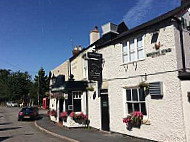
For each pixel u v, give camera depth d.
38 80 50.94
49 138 11.77
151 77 9.87
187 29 9.62
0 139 11.61
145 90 10.09
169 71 9.04
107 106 12.85
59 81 19.20
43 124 17.86
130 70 11.14
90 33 17.70
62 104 17.69
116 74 12.14
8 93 60.88
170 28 9.16
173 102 8.79
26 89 60.16
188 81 8.39
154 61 9.77
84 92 15.17
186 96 8.42
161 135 9.16
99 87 13.66
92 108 14.35
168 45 9.18
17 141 10.98
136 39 10.95
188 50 9.45
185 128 8.32
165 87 9.15
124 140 10.20
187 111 8.36
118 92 11.91
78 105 15.30
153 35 9.88
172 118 8.77
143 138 10.08
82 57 16.19
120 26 16.38
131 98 11.09
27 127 17.08
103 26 14.17
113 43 12.57
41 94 51.00
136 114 10.30
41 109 42.06
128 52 11.40
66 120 15.34
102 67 13.47
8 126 17.77
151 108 9.73
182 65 8.98
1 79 76.19
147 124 9.88
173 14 9.16
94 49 14.52
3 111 37.81
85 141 10.14
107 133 12.33
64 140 11.09
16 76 61.75
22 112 22.42
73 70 17.92
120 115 11.69
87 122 14.74
